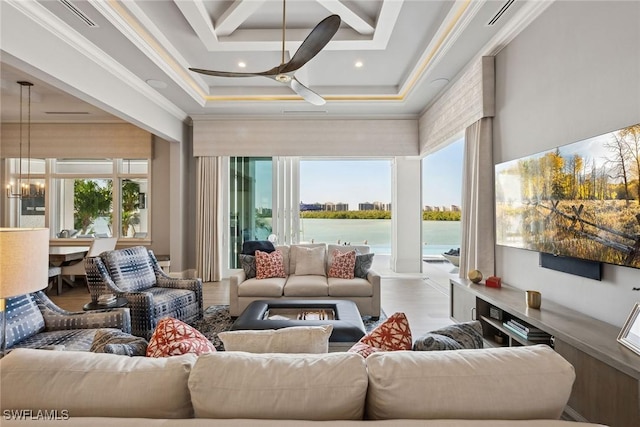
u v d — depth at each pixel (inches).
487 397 33.6
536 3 99.4
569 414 72.2
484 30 115.6
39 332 85.0
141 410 34.4
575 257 85.5
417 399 33.7
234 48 137.2
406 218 247.6
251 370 35.5
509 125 119.3
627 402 58.7
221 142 219.8
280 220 241.8
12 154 227.3
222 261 236.1
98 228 240.7
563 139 92.7
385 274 243.8
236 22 121.0
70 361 37.0
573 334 72.2
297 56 89.3
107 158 233.9
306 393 34.1
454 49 129.0
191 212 235.0
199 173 224.4
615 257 73.3
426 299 179.6
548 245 95.7
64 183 241.0
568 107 90.9
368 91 192.4
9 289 52.7
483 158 131.0
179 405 35.0
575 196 85.3
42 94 182.7
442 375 34.8
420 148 214.5
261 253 160.6
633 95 71.9
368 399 36.1
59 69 111.3
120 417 34.3
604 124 79.3
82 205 240.5
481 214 131.3
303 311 118.6
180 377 35.2
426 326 138.4
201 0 110.7
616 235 73.1
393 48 144.9
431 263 294.0
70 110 209.0
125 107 151.9
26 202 236.8
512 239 114.0
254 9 113.9
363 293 144.8
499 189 122.3
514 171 112.7
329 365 36.2
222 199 234.7
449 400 33.6
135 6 111.6
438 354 37.7
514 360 36.3
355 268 159.5
